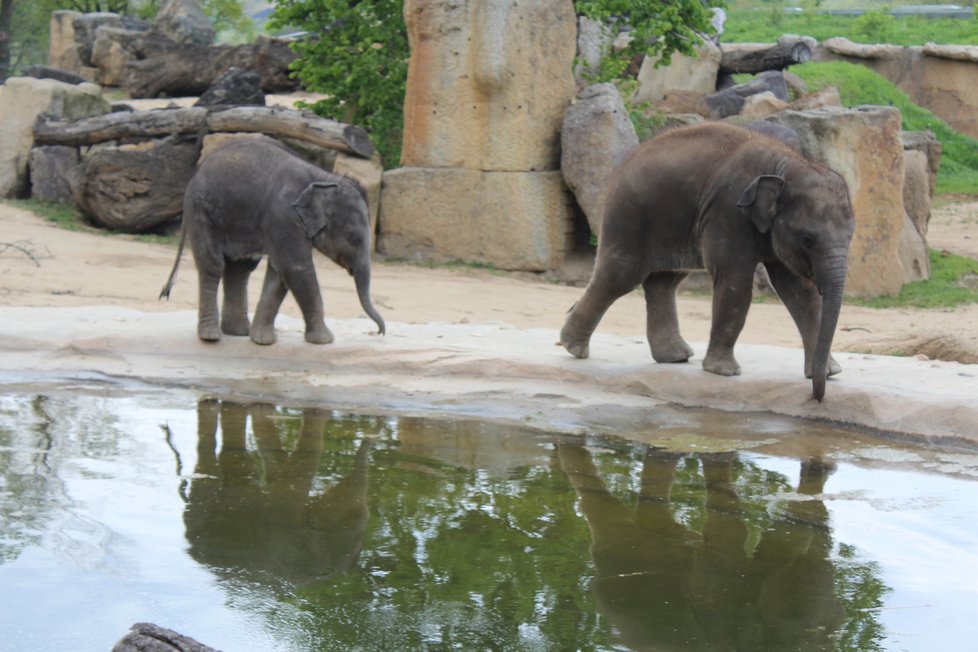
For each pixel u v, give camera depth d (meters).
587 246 17.50
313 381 8.86
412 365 9.08
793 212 7.60
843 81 30.84
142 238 17.55
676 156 8.16
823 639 4.49
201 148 17.75
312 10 19.73
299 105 20.14
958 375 8.58
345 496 6.30
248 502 6.14
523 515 6.05
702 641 4.45
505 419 8.16
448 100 16.75
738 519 6.04
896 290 16.34
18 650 4.24
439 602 4.81
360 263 9.20
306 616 4.62
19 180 19.73
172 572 5.07
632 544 5.62
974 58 32.59
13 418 7.79
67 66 37.62
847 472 6.95
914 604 4.88
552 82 16.78
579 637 4.46
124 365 9.16
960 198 27.25
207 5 48.06
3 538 5.42
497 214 16.55
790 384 8.20
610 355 9.23
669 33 19.77
